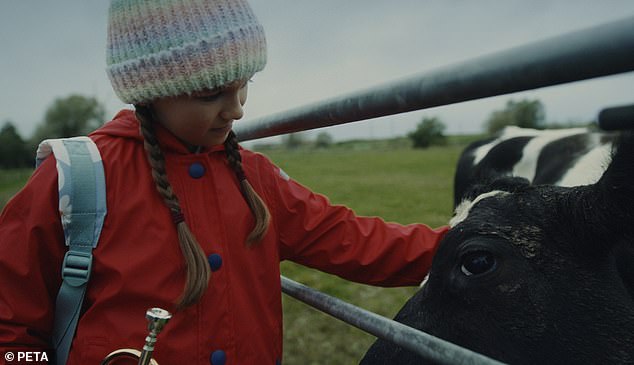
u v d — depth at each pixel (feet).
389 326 3.32
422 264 4.51
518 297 3.64
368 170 49.47
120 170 3.56
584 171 7.22
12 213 3.50
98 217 3.42
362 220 4.53
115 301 3.40
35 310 3.49
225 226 3.71
